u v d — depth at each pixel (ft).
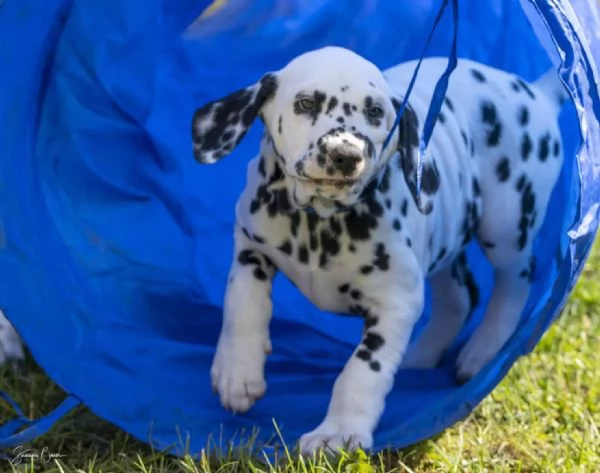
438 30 23.97
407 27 24.18
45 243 18.94
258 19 23.68
